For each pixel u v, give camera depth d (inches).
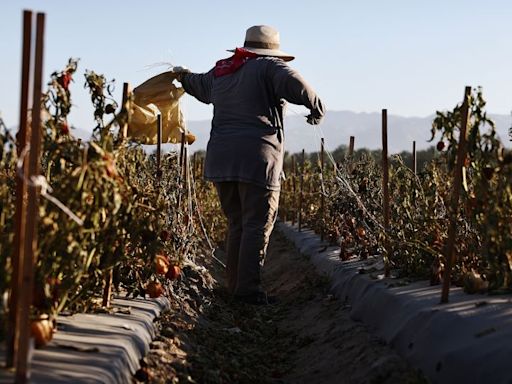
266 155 398.6
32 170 176.6
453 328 229.6
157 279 337.7
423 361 230.5
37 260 219.6
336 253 480.4
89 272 260.1
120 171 263.0
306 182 768.9
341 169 459.8
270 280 571.5
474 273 278.5
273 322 397.7
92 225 236.4
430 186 335.6
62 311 264.5
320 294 413.1
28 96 189.8
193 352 288.8
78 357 209.2
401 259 350.9
